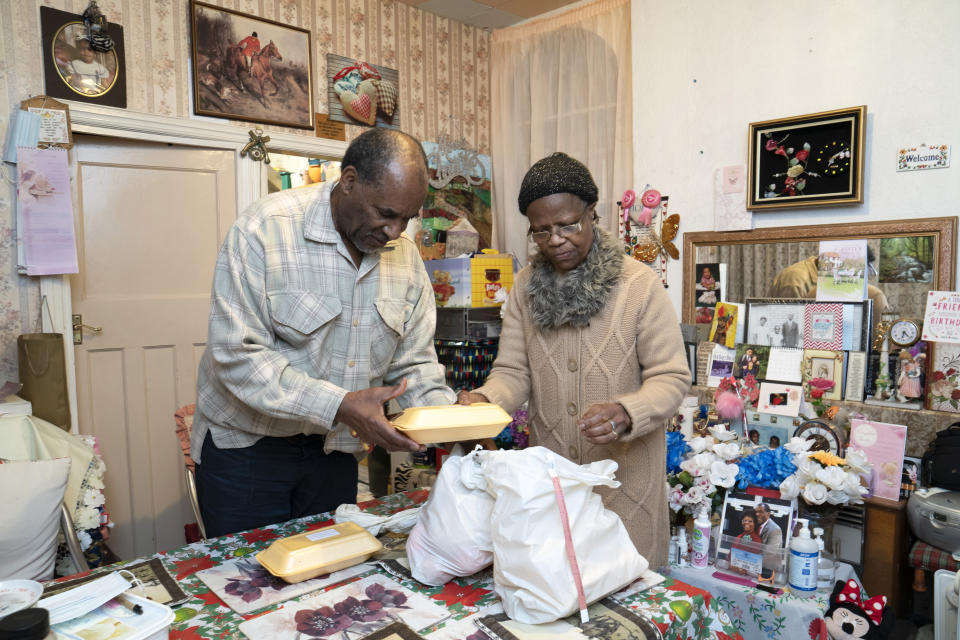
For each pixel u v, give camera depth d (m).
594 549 0.96
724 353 2.70
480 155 4.04
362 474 4.11
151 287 3.00
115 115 2.71
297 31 3.25
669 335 1.40
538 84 3.64
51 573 1.70
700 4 2.86
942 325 2.21
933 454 2.11
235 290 1.34
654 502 1.45
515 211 3.85
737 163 2.78
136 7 2.77
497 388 1.48
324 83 3.39
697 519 1.95
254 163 3.15
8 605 0.84
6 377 2.54
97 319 2.85
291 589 1.02
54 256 2.59
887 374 2.35
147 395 3.01
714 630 1.02
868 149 2.43
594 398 1.44
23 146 2.50
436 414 1.12
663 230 3.01
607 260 1.42
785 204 2.59
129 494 2.97
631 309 1.41
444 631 0.89
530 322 1.56
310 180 3.89
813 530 1.81
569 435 1.48
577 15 3.43
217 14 2.97
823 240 2.51
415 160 1.25
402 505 1.45
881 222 2.38
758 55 2.70
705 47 2.85
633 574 1.00
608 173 3.32
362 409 1.17
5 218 2.52
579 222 1.35
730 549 1.89
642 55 3.07
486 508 1.02
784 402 2.45
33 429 1.99
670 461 2.10
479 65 4.14
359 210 1.28
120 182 2.88
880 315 2.38
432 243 3.82
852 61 2.45
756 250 2.71
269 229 1.38
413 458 3.15
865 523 2.12
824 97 2.53
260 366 1.27
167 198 3.00
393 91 3.66
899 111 2.36
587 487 0.98
